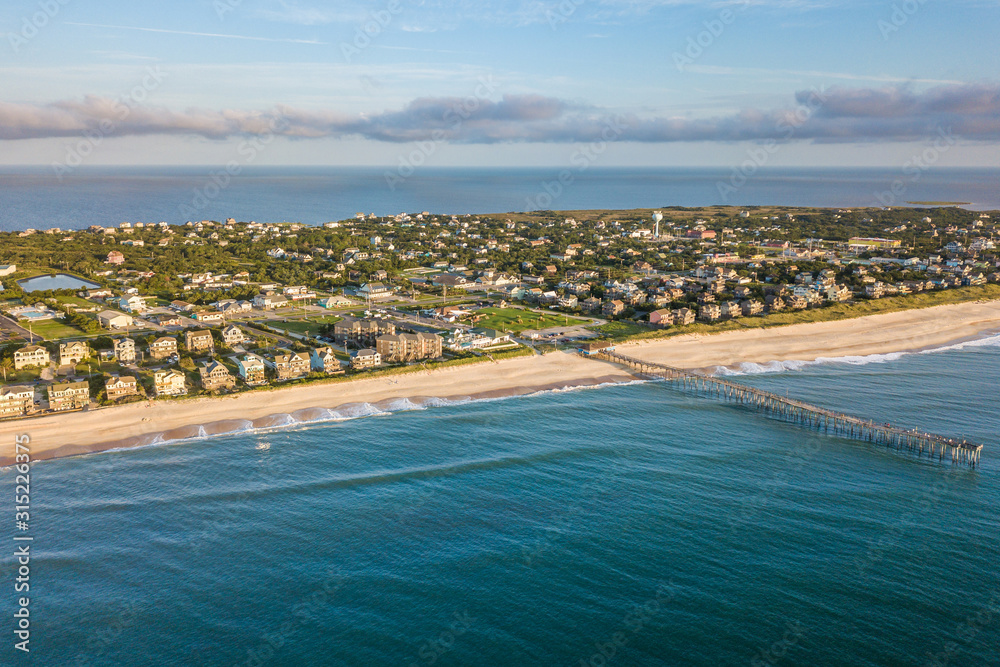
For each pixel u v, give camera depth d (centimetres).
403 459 12838
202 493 11394
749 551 9862
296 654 7812
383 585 9044
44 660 7675
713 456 13150
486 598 8806
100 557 9556
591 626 8319
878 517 10856
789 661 7769
